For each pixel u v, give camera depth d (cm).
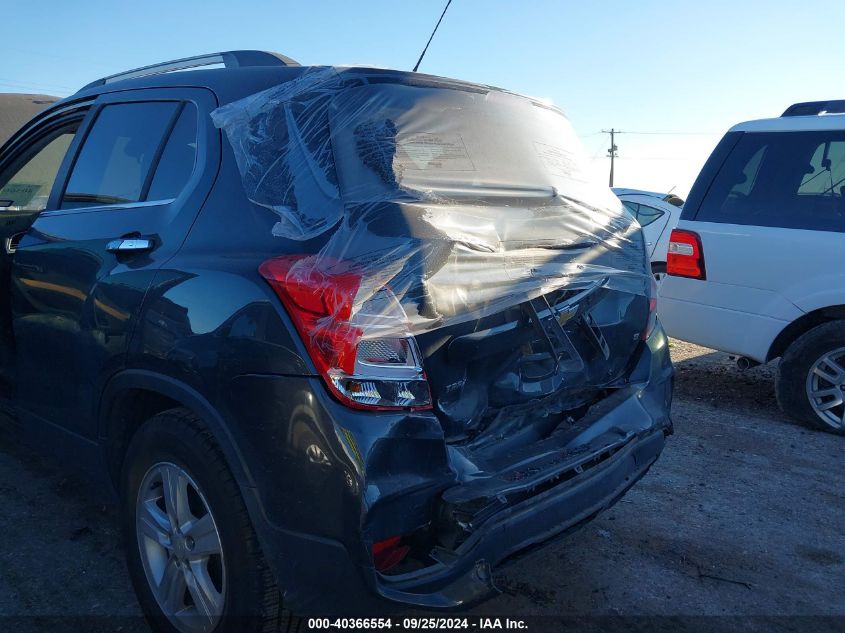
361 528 205
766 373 671
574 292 276
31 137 395
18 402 351
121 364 264
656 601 308
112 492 304
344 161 244
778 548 353
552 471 245
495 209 262
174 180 284
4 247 358
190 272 244
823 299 496
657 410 306
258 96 273
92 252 294
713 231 544
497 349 241
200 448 232
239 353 219
